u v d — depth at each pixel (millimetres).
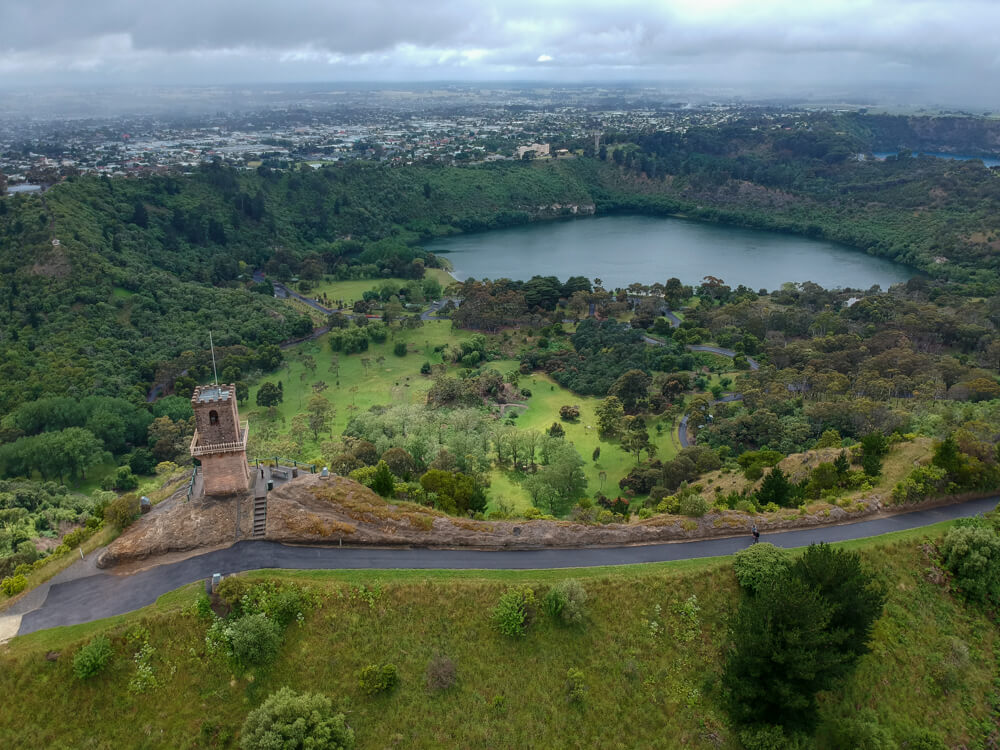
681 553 77250
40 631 61125
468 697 60094
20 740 54031
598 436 161875
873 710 62938
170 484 93062
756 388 176875
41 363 184375
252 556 71312
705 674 63938
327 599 64562
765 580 68875
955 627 71688
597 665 63344
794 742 58656
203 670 58750
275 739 53438
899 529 83750
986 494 91875
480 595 66625
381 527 76375
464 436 139250
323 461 122438
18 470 145375
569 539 78250
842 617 62406
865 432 142375
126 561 70562
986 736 63906
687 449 140625
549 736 58812
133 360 198500
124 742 54781
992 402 147875
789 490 92125
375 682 59125
